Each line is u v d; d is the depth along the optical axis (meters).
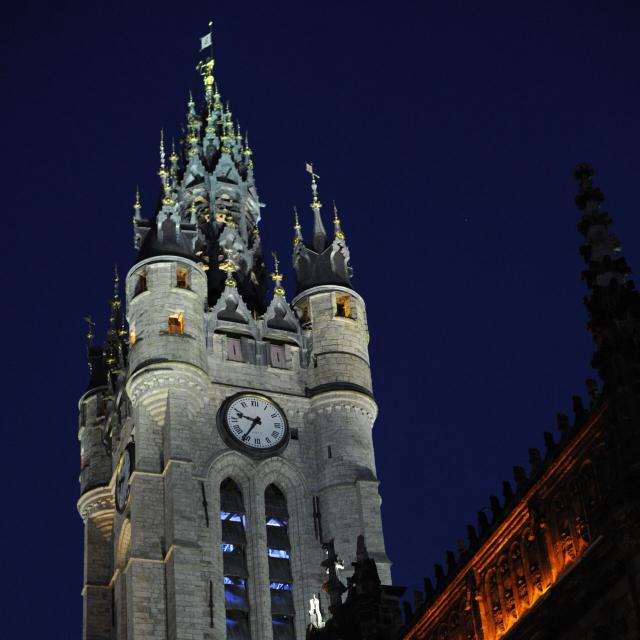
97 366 104.69
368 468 91.75
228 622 84.25
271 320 97.25
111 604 93.62
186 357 90.25
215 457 89.06
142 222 99.56
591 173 38.16
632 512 32.53
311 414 94.06
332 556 55.06
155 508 87.19
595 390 37.50
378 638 48.66
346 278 100.56
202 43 124.88
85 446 100.38
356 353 96.62
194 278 94.94
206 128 117.06
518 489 40.38
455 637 42.03
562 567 37.16
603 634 33.44
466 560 41.75
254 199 113.44
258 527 88.19
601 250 36.84
